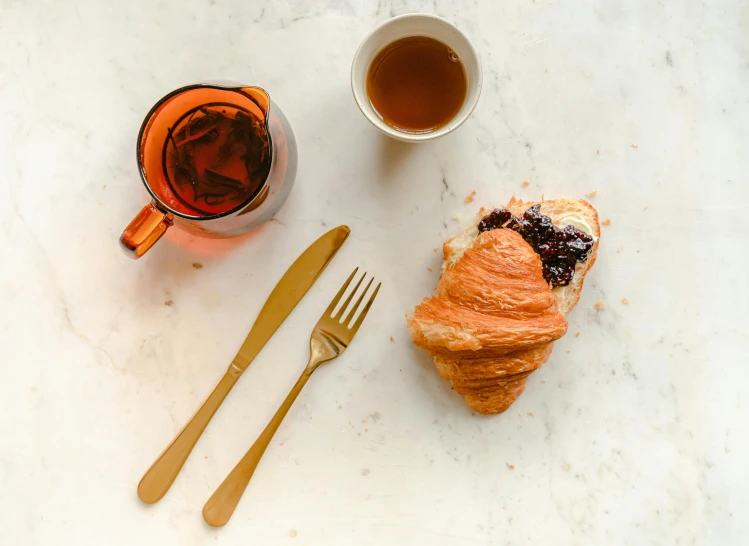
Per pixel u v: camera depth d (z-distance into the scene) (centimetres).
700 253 61
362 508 60
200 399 60
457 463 61
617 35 61
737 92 61
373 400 61
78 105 60
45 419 61
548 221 57
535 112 61
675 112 61
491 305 54
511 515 61
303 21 60
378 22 60
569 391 61
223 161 56
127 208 61
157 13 60
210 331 61
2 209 61
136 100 61
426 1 60
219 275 60
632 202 61
